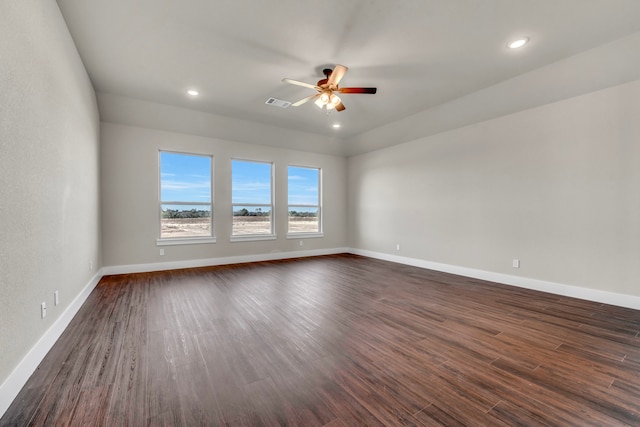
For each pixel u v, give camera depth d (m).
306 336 2.40
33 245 1.84
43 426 1.37
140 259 4.77
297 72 3.40
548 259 3.65
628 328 2.53
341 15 2.42
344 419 1.43
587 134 3.29
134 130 4.69
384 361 2.00
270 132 5.65
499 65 3.23
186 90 3.88
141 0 2.25
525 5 2.30
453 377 1.80
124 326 2.58
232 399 1.58
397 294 3.62
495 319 2.77
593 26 2.55
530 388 1.68
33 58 1.85
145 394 1.62
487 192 4.31
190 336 2.39
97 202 4.10
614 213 3.12
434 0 2.25
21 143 1.67
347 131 5.85
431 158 5.18
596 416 1.45
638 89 2.94
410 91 3.91
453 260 4.81
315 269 5.17
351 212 7.18
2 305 1.45
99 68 3.30
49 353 2.07
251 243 5.91
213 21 2.51
